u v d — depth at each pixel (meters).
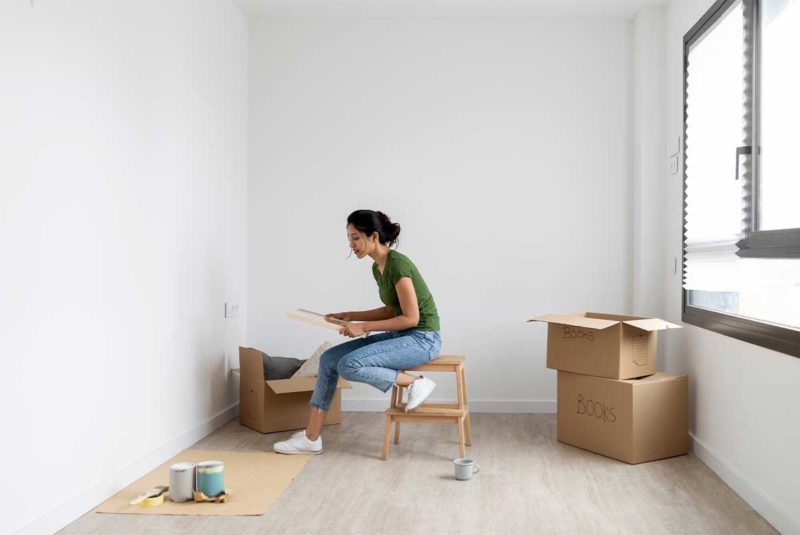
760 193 2.83
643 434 3.38
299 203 4.59
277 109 4.60
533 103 4.50
